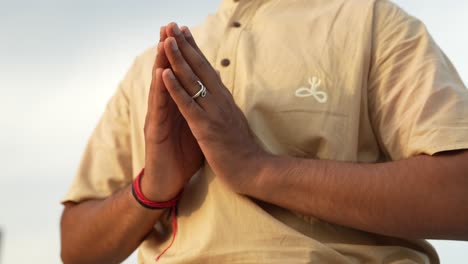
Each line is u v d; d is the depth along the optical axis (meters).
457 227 1.63
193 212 1.85
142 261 1.96
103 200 2.06
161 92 1.76
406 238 1.80
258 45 2.02
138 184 1.90
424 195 1.64
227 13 2.20
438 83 1.80
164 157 1.82
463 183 1.63
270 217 1.74
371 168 1.71
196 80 1.74
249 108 1.88
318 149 1.84
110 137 2.19
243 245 1.71
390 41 1.92
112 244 1.98
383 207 1.66
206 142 1.74
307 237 1.71
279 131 1.86
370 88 1.89
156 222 1.97
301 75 1.91
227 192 1.79
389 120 1.83
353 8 2.01
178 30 1.75
